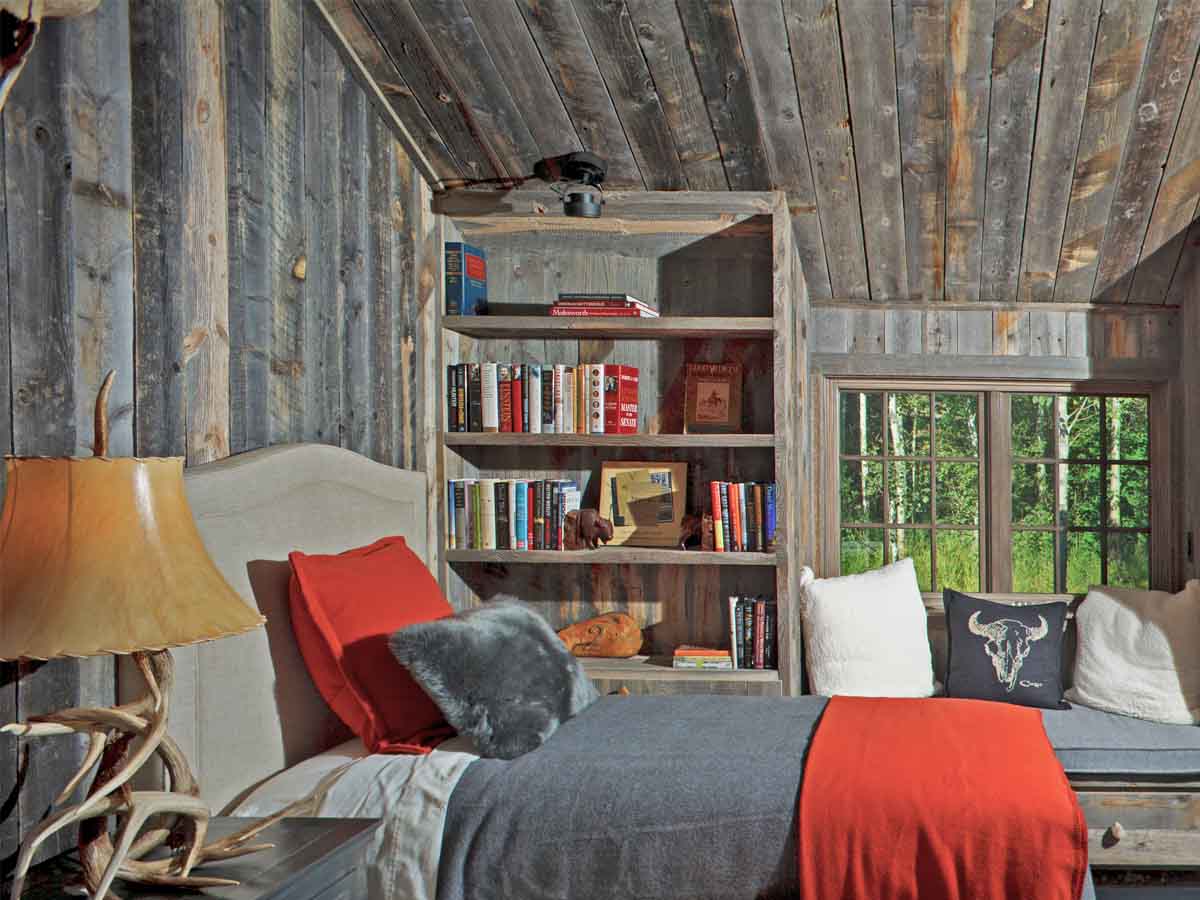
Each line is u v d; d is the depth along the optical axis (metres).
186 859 1.68
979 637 3.97
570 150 3.72
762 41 3.23
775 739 2.67
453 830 2.33
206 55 2.48
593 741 2.66
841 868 2.22
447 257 4.07
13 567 1.51
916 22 3.13
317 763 2.58
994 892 2.19
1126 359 4.31
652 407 4.34
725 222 4.02
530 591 4.38
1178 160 3.62
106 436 1.63
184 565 1.61
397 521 3.52
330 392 3.14
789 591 3.92
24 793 1.89
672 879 2.26
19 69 1.73
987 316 4.38
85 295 2.06
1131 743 3.37
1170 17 3.08
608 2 3.10
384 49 3.25
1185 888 3.39
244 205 2.63
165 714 1.63
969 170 3.69
